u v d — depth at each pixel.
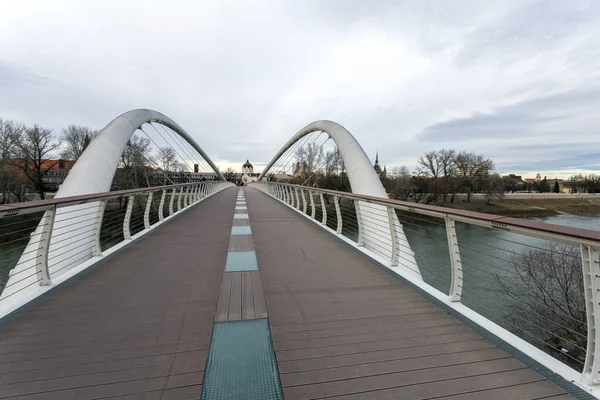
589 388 1.54
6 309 2.30
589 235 1.40
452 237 2.50
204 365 1.75
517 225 1.78
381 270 3.57
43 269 2.76
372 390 1.58
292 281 3.17
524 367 1.78
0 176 26.11
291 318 2.34
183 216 8.16
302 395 1.53
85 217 5.29
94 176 7.07
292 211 9.56
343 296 2.79
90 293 2.79
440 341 2.05
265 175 40.22
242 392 1.53
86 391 1.54
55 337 2.03
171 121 17.12
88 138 33.53
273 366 1.72
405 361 1.83
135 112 11.00
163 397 1.50
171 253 4.23
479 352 1.93
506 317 8.21
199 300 2.65
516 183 59.16
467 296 9.16
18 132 27.20
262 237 5.41
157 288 2.92
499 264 10.64
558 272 7.70
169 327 2.17
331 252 4.39
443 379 1.67
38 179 29.17
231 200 14.38
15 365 1.74
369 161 9.52
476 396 1.54
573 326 7.26
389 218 3.59
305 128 17.58
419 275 3.84
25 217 15.43
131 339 2.01
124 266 3.62
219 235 5.52
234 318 2.23
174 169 39.88
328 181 36.84
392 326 2.24
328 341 2.03
